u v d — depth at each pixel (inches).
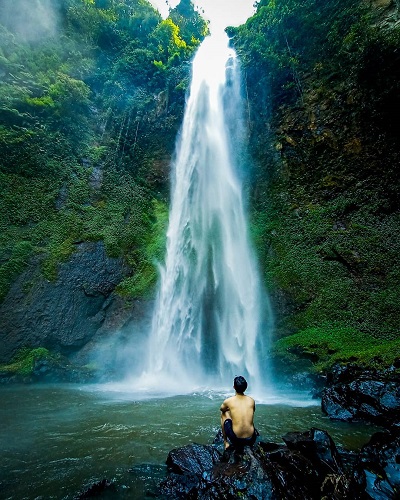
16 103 679.7
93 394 370.6
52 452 188.7
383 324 456.1
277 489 123.3
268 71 756.6
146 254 671.1
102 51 967.0
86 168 725.3
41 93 735.7
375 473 143.5
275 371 453.7
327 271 539.8
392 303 468.4
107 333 544.1
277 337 507.5
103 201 703.7
